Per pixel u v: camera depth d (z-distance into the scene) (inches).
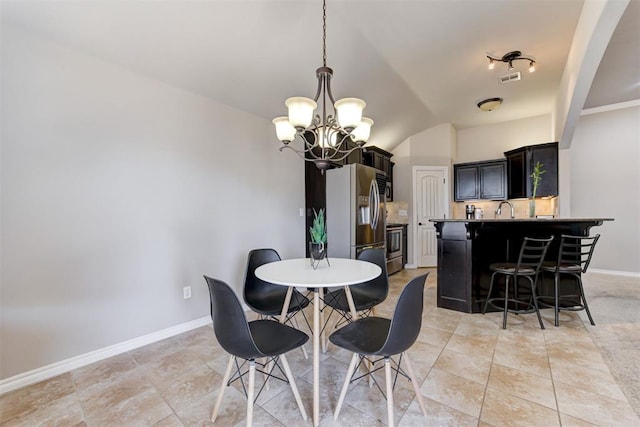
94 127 85.3
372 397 66.2
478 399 64.3
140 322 94.5
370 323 66.7
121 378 75.4
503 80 132.3
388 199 218.7
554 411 60.2
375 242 166.6
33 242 74.9
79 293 82.2
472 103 178.5
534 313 116.6
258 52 99.2
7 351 71.1
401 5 90.3
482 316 115.0
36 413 62.4
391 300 140.0
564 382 70.2
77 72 82.1
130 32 81.1
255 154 132.0
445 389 68.1
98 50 84.0
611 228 182.2
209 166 114.3
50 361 77.0
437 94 163.3
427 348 88.4
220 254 117.6
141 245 95.0
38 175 75.6
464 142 231.3
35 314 75.1
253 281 90.6
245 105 124.0
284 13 87.1
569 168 175.3
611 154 181.9
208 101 114.3
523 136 209.3
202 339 99.1
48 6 69.8
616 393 65.7
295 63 108.5
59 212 79.0
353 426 57.2
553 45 115.3
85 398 67.2
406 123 197.3
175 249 103.7
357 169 151.9
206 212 113.1
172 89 103.3
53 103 78.0
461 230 119.3
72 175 81.1
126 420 60.0
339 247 154.4
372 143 208.1
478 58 123.8
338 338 59.6
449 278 122.6
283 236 144.6
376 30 102.3
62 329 79.3
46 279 76.8
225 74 105.2
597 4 82.4
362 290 91.2
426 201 223.1
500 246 121.3
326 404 64.1
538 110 193.2
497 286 121.3
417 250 222.1
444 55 120.8
